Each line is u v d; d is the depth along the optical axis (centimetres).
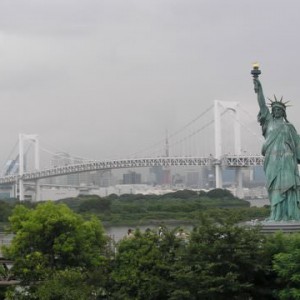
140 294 9969
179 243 10425
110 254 11219
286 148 13300
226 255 9756
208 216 10406
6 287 10888
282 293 9625
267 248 10062
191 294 9569
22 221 11175
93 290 10269
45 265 10738
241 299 9812
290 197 13175
